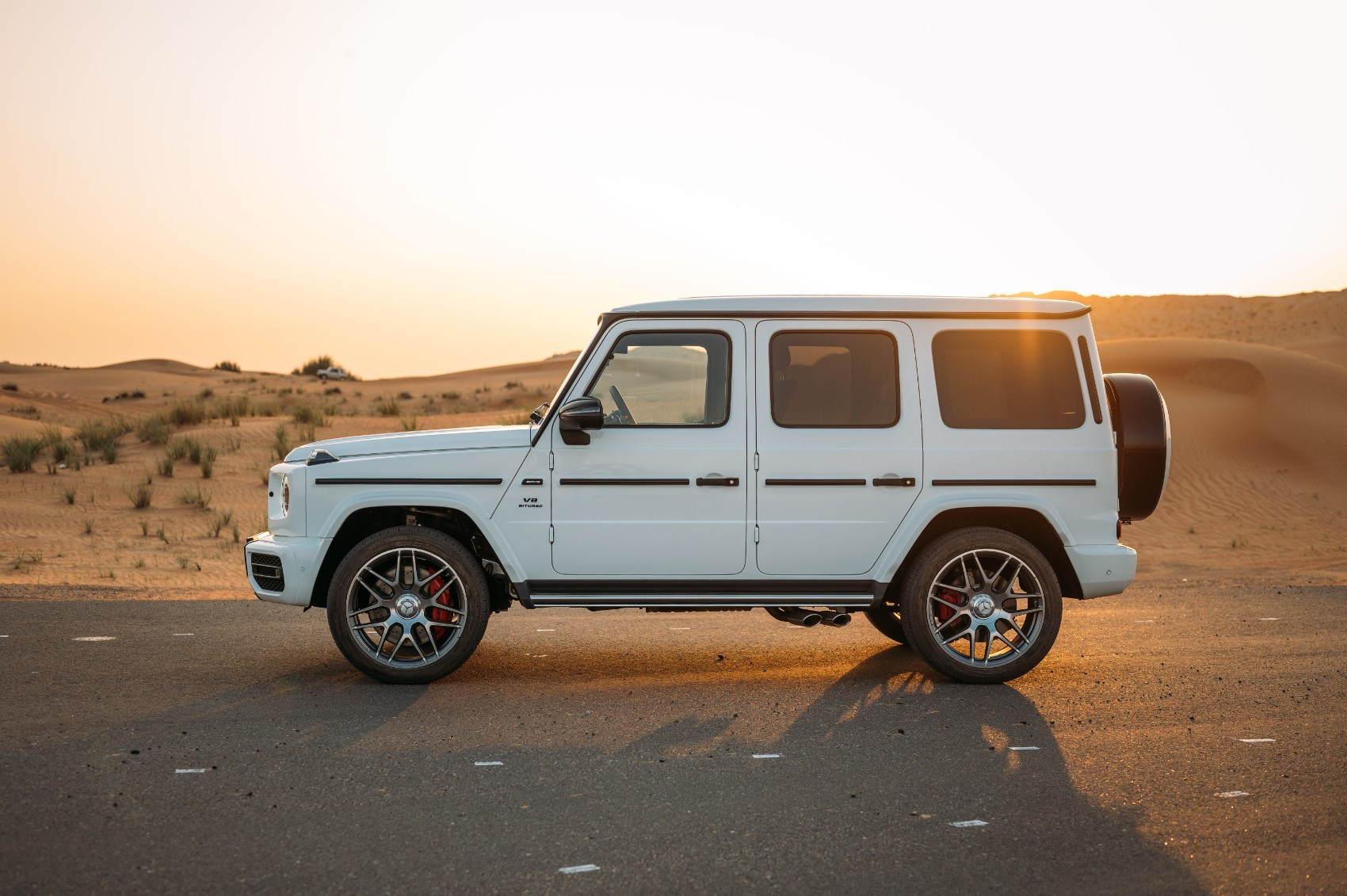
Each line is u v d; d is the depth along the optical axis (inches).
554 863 140.0
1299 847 147.0
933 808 162.6
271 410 1176.8
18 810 157.6
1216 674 259.0
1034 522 251.8
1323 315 3784.5
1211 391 1365.7
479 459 240.5
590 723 211.8
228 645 285.9
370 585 245.6
